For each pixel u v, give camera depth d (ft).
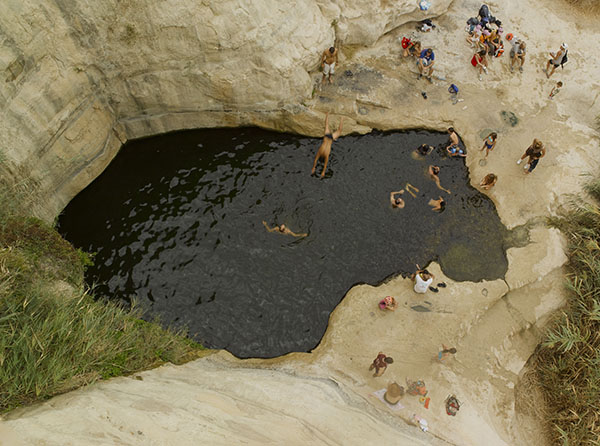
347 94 53.31
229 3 43.37
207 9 42.86
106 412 24.86
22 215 37.58
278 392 32.86
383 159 51.70
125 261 43.55
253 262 44.21
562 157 51.88
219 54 45.73
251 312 41.57
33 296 29.63
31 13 36.04
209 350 38.78
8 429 21.98
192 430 25.88
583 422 35.65
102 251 43.98
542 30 61.41
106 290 41.73
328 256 45.06
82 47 40.78
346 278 43.98
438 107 54.39
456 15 61.05
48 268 35.37
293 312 41.91
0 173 36.40
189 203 47.47
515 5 63.05
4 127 36.19
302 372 37.24
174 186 48.57
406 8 56.49
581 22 62.59
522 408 37.83
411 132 53.83
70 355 28.68
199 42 44.39
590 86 57.00
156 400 27.73
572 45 60.59
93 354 29.78
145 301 41.37
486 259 45.52
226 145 52.13
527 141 53.06
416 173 50.96
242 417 28.86
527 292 43.55
